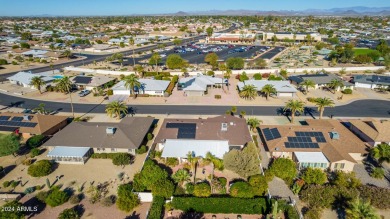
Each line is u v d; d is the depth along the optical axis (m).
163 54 190.88
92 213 44.03
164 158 58.41
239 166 50.31
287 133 60.97
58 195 45.38
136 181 48.53
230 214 44.09
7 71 144.88
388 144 59.41
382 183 51.09
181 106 93.56
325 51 192.62
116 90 104.62
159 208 43.34
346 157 53.84
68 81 104.31
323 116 84.31
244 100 98.62
